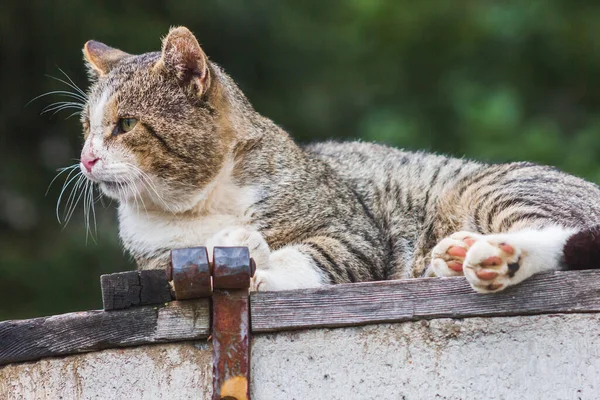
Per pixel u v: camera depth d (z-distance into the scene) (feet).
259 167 29.89
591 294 20.83
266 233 29.14
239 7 56.44
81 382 21.90
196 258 20.63
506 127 56.80
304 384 21.21
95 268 50.75
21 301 49.49
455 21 62.54
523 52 61.46
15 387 22.39
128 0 54.03
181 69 29.86
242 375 20.86
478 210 29.99
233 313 21.03
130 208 29.73
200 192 29.30
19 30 50.96
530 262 20.98
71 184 46.32
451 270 21.93
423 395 21.08
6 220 51.83
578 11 61.36
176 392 21.42
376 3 63.10
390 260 32.04
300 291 21.33
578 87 61.98
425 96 62.18
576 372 20.79
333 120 61.98
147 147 29.09
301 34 62.23
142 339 21.48
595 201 28.81
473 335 21.08
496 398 20.92
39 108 51.52
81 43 51.19
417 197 32.81
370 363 21.21
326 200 30.25
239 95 31.55
